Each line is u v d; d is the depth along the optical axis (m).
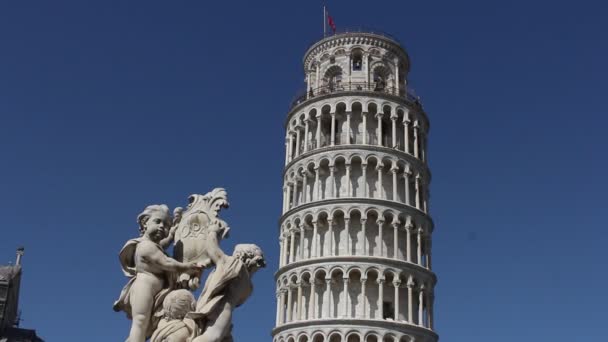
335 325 61.41
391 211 67.00
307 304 65.62
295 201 71.50
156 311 7.05
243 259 7.13
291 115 76.31
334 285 64.75
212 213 7.54
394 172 69.06
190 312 6.71
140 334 6.84
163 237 7.42
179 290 6.98
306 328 62.59
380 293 63.28
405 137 71.94
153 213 7.42
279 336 65.25
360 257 64.19
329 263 64.38
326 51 77.19
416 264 66.25
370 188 68.94
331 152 69.44
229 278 6.89
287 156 75.62
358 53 76.62
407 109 73.25
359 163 69.75
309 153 70.75
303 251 67.62
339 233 66.62
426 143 76.38
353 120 72.19
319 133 71.94
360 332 61.19
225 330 6.73
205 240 7.36
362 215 66.19
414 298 66.50
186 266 7.20
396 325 62.12
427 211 72.25
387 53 76.94
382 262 64.38
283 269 68.00
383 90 74.75
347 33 76.56
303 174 70.88
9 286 65.62
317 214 67.19
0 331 64.12
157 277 7.14
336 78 77.19
